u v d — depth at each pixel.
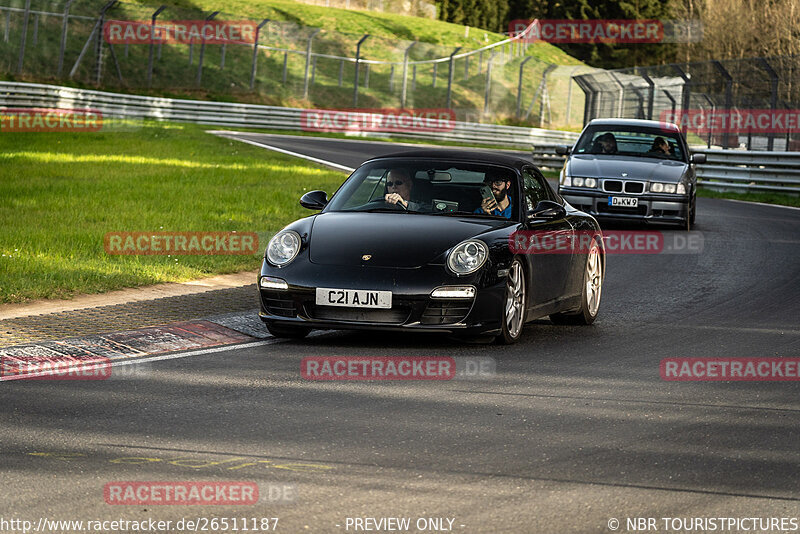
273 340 28.20
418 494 15.83
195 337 27.97
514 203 30.02
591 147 61.50
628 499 15.83
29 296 32.75
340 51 198.12
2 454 17.56
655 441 19.19
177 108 143.88
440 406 21.41
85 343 26.52
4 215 51.19
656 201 56.53
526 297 28.80
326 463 17.36
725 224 61.25
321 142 125.88
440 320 26.61
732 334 30.55
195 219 52.41
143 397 21.70
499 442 18.84
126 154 89.19
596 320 33.03
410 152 32.34
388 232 28.06
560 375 24.64
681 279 41.53
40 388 22.30
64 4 160.12
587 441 19.06
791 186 82.69
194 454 17.77
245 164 85.88
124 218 51.69
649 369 25.62
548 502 15.59
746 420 20.97
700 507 15.55
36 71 152.88
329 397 21.98
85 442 18.38
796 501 15.94
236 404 21.25
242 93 171.62
